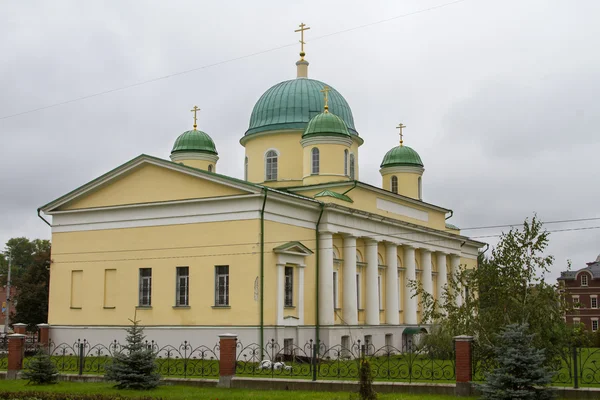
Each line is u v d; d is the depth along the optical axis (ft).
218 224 118.93
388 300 151.23
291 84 160.86
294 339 121.80
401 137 184.03
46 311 202.59
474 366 76.64
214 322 116.78
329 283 129.29
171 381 83.92
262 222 115.55
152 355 81.66
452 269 189.47
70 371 95.09
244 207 116.67
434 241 174.19
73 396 72.90
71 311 132.16
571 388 68.54
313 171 143.23
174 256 122.52
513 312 80.33
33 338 152.66
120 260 128.26
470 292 88.02
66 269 134.21
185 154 160.15
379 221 146.10
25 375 86.28
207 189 120.37
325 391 76.18
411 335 154.71
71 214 135.23
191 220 121.70
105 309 128.36
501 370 66.64
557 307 80.23
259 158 155.63
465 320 83.15
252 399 70.49
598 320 293.02
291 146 152.66
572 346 80.53
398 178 179.32
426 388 74.18
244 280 115.14
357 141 163.02
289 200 121.29
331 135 142.10
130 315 125.39
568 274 305.53
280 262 118.32
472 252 206.69
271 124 155.02
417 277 168.86
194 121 165.17
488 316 80.53
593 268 304.30
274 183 151.94
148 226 126.11
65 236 135.54
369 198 146.10
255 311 113.39
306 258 127.44
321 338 127.03
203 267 119.34
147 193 126.52
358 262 142.92
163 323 121.70
